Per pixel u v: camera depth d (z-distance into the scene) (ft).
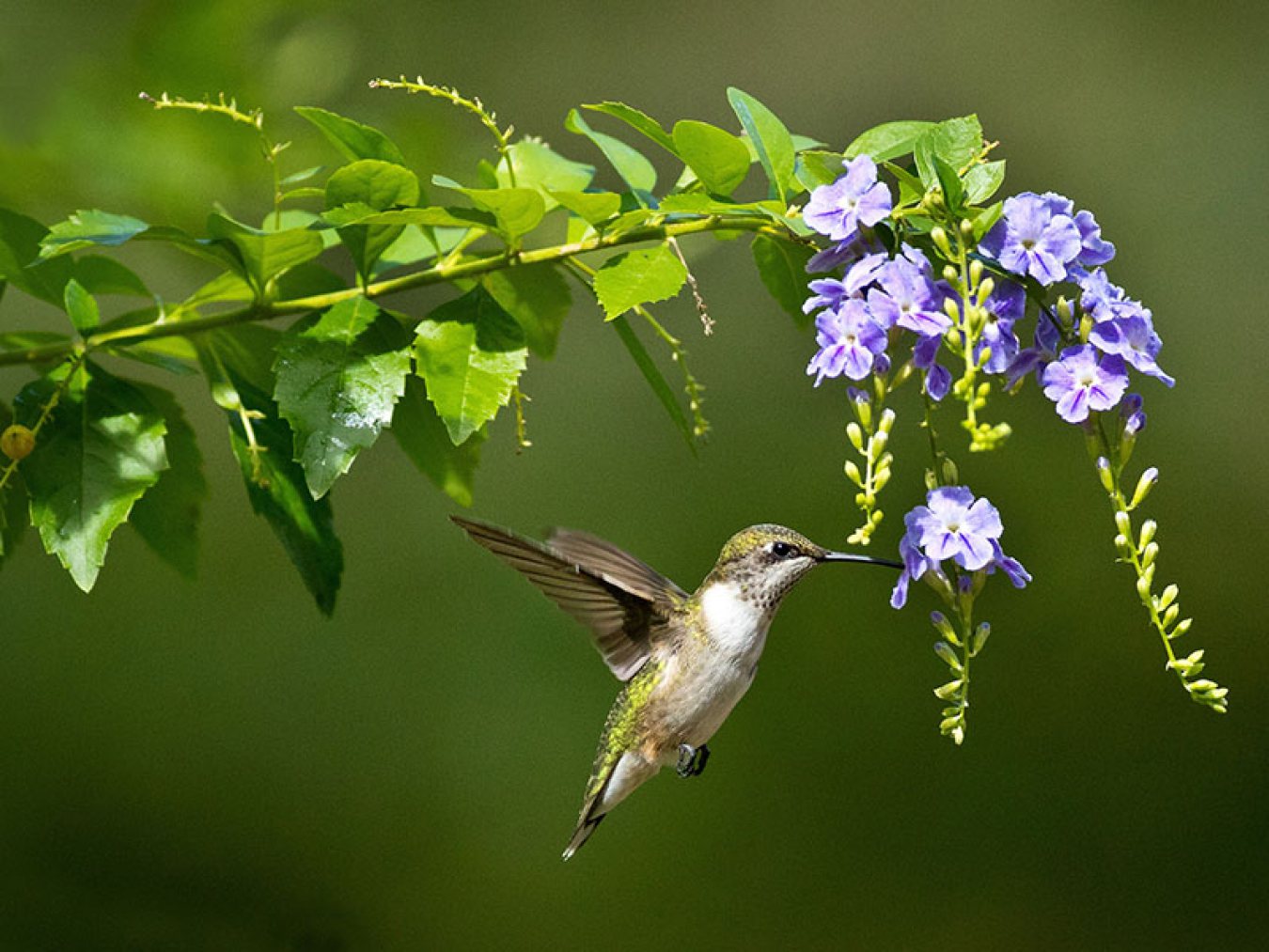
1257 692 41.96
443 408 17.37
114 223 17.93
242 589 41.50
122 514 17.61
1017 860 40.01
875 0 47.75
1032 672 41.70
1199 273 45.98
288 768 39.88
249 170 29.63
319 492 16.89
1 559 18.62
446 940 38.91
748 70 46.78
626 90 46.06
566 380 44.37
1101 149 46.78
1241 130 46.39
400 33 40.60
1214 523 43.68
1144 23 47.32
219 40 29.09
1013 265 15.62
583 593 20.74
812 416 43.73
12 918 37.50
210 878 38.73
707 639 20.63
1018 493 42.57
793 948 39.22
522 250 19.33
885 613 41.88
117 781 39.04
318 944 38.17
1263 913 39.63
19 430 17.62
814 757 40.78
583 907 39.11
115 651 40.45
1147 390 45.62
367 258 18.66
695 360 44.24
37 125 28.40
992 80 47.29
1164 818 40.50
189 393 42.06
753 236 19.44
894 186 20.56
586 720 40.73
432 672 41.14
